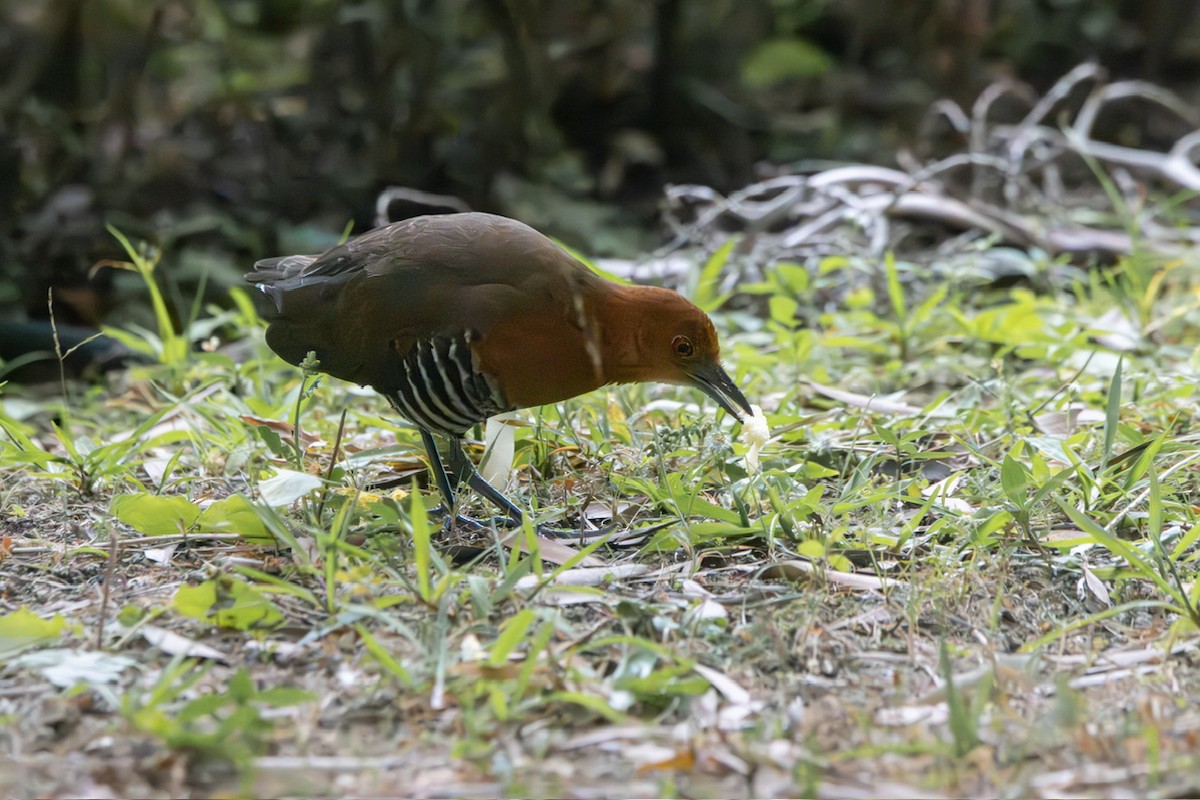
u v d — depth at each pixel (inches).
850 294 571.8
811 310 558.9
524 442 404.8
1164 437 364.5
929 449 413.1
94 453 386.3
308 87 792.9
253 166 777.6
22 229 705.6
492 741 252.1
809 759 242.7
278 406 443.5
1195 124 898.1
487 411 357.4
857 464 398.6
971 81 908.6
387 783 240.4
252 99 788.0
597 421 421.4
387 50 780.6
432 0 781.9
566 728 256.7
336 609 292.4
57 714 262.1
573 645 281.4
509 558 331.9
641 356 359.6
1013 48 968.9
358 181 777.6
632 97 895.7
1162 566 305.9
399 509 319.9
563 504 378.3
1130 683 278.5
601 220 778.8
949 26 912.9
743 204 773.9
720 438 382.6
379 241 363.9
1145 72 961.5
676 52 893.8
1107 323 543.8
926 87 912.9
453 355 344.8
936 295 527.5
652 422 418.9
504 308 342.3
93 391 525.3
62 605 310.5
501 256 348.2
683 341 357.7
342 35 783.7
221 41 808.3
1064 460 364.5
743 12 952.3
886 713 263.9
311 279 368.8
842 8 967.0
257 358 500.4
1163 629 300.8
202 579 321.4
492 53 809.5
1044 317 554.3
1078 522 303.9
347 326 358.9
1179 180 711.7
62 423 479.2
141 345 505.0
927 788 237.1
